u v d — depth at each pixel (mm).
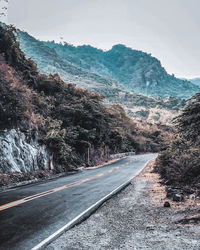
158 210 7254
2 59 21125
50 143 19391
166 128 84875
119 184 12859
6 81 17047
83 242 4738
